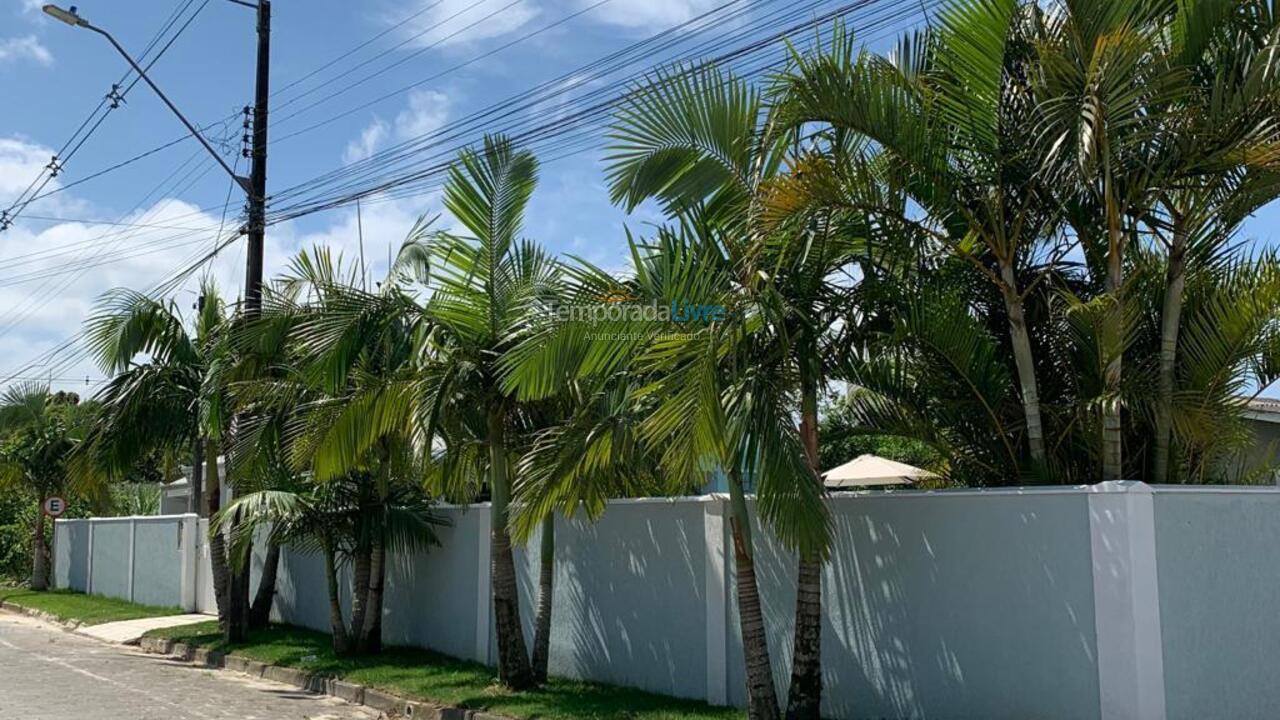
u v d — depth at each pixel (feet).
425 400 34.22
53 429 95.25
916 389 29.66
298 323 39.32
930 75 26.99
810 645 27.99
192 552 71.87
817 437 28.02
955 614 27.04
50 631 68.13
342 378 35.04
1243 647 25.04
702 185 28.09
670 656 35.12
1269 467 31.91
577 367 27.45
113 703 38.29
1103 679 23.75
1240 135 24.75
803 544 24.63
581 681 38.40
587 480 30.78
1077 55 24.63
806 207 25.09
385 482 44.11
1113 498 23.91
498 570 37.65
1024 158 26.50
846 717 29.43
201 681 44.86
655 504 36.09
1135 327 27.99
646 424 26.14
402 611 49.47
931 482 34.17
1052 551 25.13
